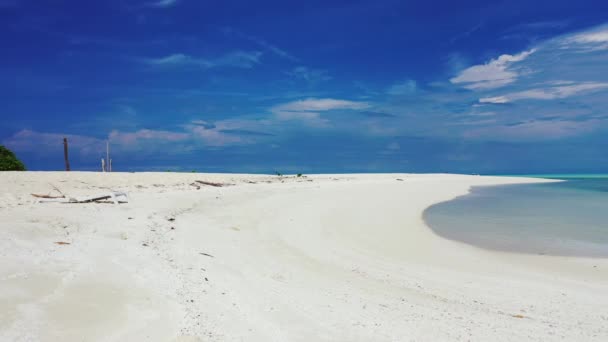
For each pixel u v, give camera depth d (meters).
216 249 10.55
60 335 4.67
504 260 12.09
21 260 6.89
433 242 14.37
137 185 24.05
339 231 15.28
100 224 11.08
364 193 29.78
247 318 6.05
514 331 6.66
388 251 12.73
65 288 5.96
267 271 9.18
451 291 9.02
